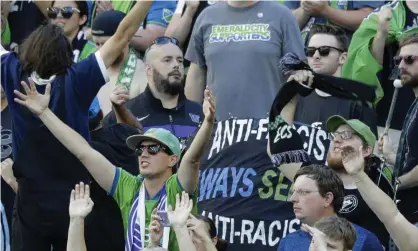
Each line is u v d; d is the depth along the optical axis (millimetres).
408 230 20781
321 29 26812
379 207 20906
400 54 24656
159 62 27266
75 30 30422
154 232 21469
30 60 21922
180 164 22234
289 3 29906
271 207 24703
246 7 27750
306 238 21953
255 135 25531
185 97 27672
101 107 27875
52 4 30984
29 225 22219
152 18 29891
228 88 27203
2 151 27391
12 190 26203
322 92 25328
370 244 21766
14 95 22141
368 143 23266
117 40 22297
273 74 27266
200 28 28141
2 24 30922
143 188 22547
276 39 27375
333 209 21906
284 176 24812
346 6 29031
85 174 22297
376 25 27156
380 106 27156
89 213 22578
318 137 25047
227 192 25109
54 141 22078
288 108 25312
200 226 22094
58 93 21938
